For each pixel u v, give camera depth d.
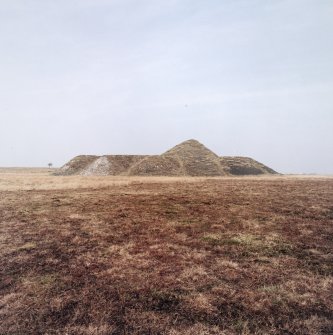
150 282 7.21
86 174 64.38
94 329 5.14
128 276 7.59
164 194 24.39
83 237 11.34
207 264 8.51
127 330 5.16
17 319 5.48
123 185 33.09
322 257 9.14
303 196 22.27
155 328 5.23
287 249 9.92
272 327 5.27
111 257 9.07
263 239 11.09
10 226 12.96
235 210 16.94
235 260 8.89
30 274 7.68
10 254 9.29
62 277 7.50
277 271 7.99
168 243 10.59
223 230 12.47
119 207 17.95
